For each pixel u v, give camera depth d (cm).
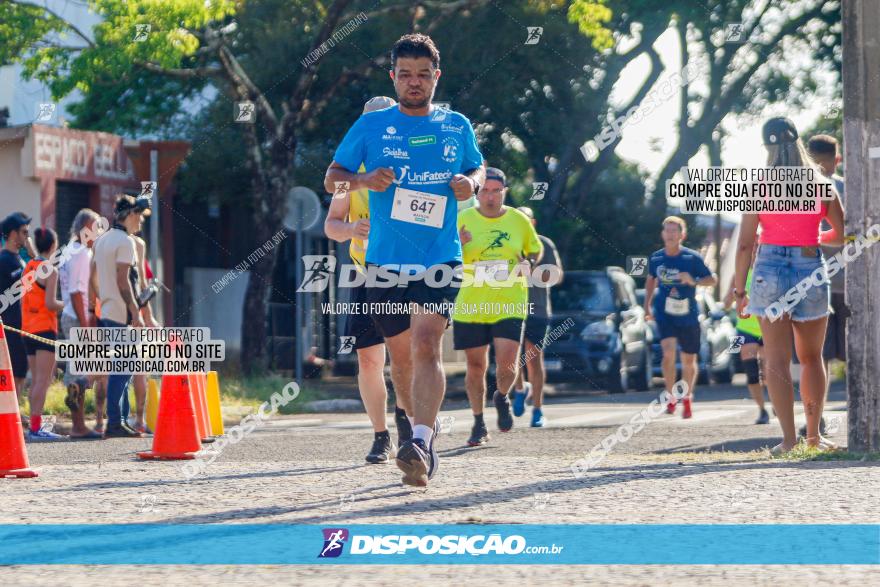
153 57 4006
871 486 1267
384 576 852
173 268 5288
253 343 4488
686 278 2922
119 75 4269
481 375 2072
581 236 6203
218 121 5138
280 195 4500
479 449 1992
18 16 4006
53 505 1224
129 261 2452
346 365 5547
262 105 4478
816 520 1062
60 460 1873
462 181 1317
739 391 4466
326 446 2089
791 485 1281
